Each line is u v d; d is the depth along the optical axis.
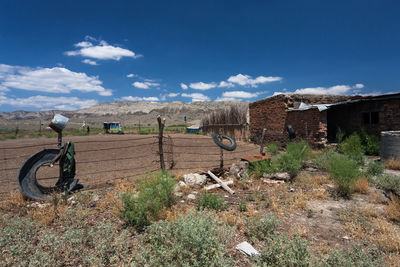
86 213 3.93
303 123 12.09
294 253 2.58
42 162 5.18
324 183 6.19
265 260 2.71
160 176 4.99
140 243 3.12
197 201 4.71
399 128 11.15
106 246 2.90
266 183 6.31
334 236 3.45
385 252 2.98
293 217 4.13
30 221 3.70
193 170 7.19
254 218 3.76
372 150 11.02
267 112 14.92
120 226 3.66
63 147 5.26
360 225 3.73
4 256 2.67
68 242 3.05
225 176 6.85
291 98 13.26
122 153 10.95
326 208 4.57
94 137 20.38
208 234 2.85
